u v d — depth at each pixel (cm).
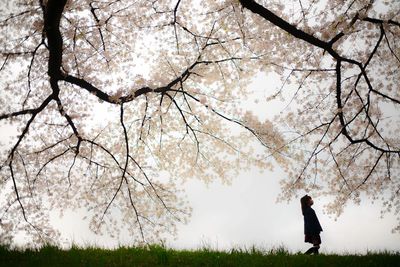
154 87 1027
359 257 659
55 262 565
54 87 958
